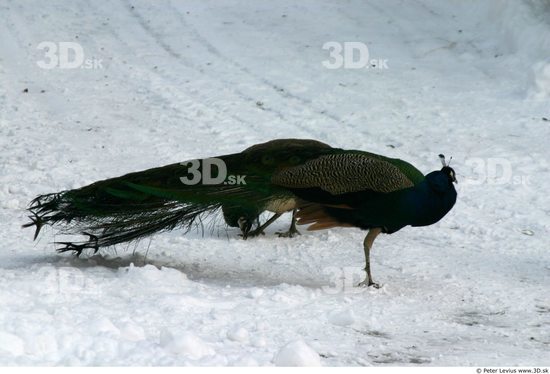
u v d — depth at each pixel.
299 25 24.22
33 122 17.27
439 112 17.58
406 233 11.72
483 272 10.03
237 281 9.27
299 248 10.76
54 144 15.77
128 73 20.81
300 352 6.48
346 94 19.00
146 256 10.05
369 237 9.09
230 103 18.53
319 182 8.76
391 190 8.70
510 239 11.56
